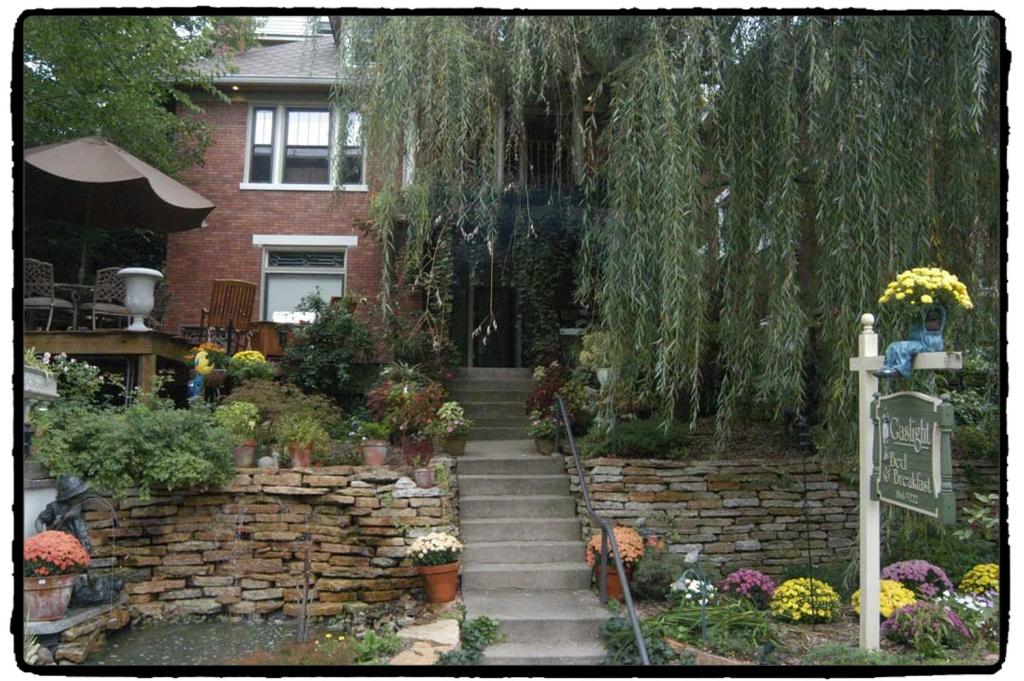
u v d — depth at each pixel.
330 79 11.84
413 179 6.59
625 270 5.67
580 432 8.13
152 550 6.50
